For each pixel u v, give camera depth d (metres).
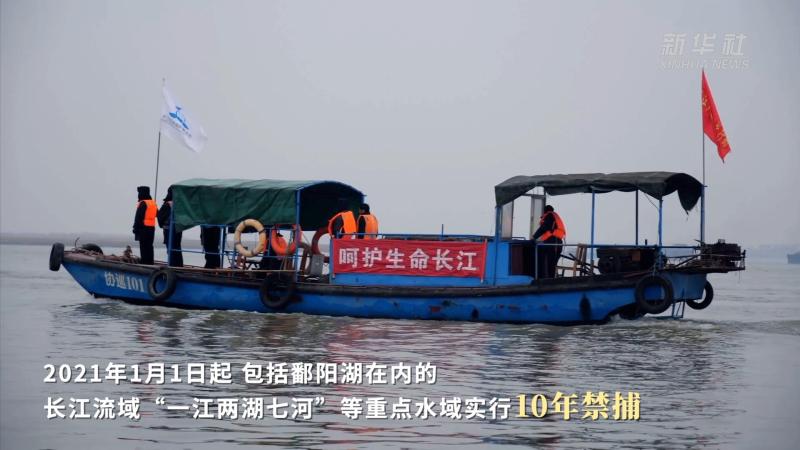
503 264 19.55
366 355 15.85
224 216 21.27
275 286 20.98
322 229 21.47
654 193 18.53
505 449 9.69
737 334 19.78
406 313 20.08
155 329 19.14
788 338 19.23
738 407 11.84
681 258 19.42
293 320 20.58
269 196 20.81
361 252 20.58
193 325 19.78
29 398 12.11
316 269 21.30
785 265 173.00
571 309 19.02
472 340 17.83
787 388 13.24
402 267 20.27
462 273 19.83
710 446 9.88
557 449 9.70
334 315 20.77
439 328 19.45
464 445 9.86
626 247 19.09
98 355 15.63
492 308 19.53
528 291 19.17
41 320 20.81
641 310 18.50
